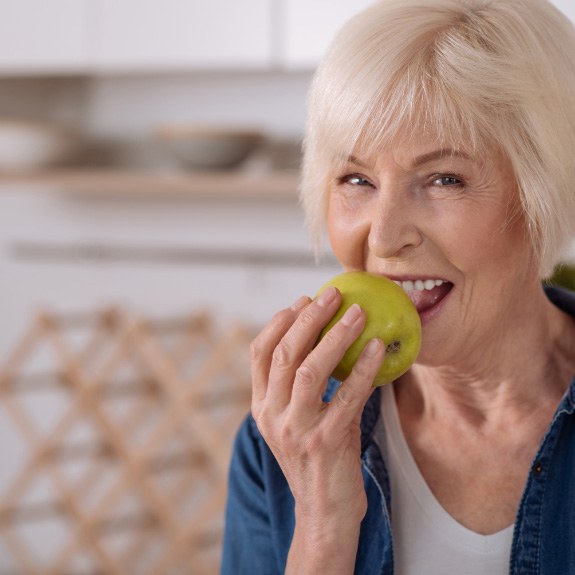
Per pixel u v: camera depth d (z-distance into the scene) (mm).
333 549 1085
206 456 3244
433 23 1010
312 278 3092
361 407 1038
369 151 1022
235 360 3135
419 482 1165
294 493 1098
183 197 3203
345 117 1024
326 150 1067
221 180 2816
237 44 2734
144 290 3279
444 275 1051
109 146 3223
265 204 3117
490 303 1069
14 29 2955
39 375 3375
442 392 1197
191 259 3213
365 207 1076
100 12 2865
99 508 3244
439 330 1075
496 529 1116
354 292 1024
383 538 1152
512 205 1044
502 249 1049
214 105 3102
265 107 3043
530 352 1155
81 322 3320
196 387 3084
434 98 988
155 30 2814
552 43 1033
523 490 1084
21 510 3404
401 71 998
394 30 1010
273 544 1223
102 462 3357
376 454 1171
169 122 3148
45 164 2990
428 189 1037
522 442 1154
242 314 3174
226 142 2779
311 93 1100
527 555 1063
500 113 1000
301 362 1044
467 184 1024
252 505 1251
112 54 2863
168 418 3111
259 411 1087
